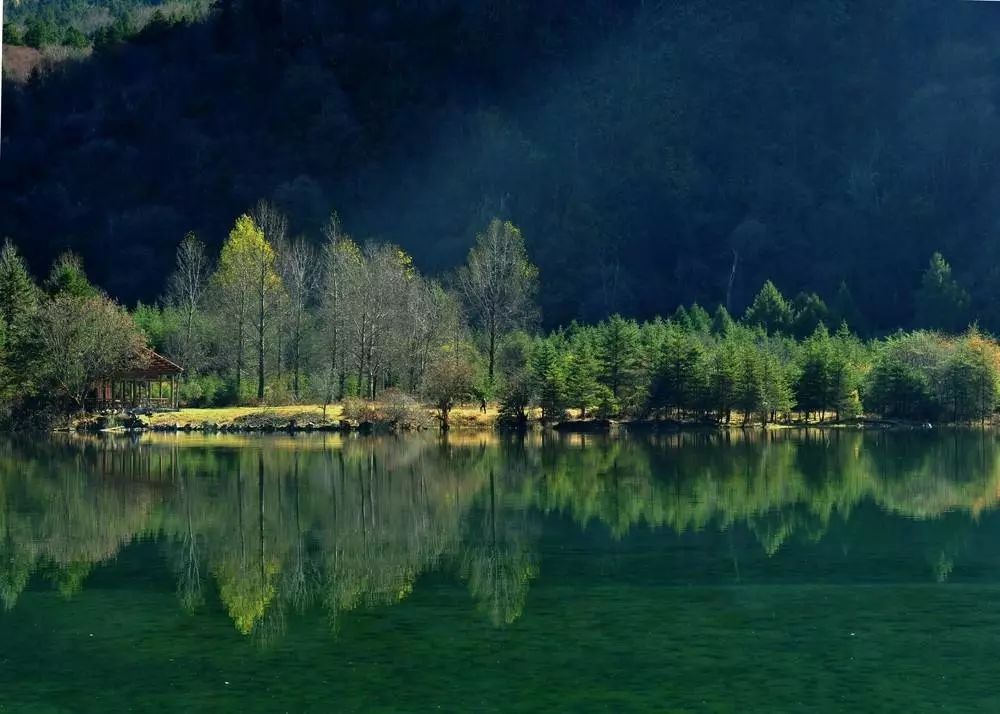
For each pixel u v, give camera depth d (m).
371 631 39.69
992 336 191.88
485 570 49.47
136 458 92.12
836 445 109.56
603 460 92.94
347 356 134.25
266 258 138.12
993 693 33.09
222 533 58.47
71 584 46.88
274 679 34.41
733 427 133.75
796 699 32.56
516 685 33.75
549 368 125.06
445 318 135.50
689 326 174.75
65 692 33.38
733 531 59.09
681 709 31.81
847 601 43.81
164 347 146.62
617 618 41.31
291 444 105.69
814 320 193.75
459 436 117.12
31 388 115.56
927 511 65.81
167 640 38.59
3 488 73.88
